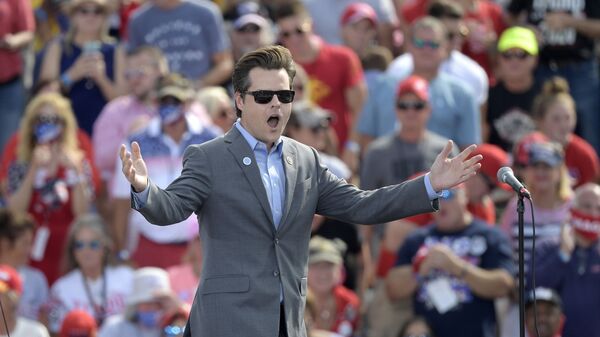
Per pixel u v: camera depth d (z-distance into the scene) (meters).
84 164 40.03
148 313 34.19
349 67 44.69
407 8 49.69
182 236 37.94
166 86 38.22
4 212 37.09
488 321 34.44
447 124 41.62
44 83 44.62
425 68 41.84
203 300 20.34
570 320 34.56
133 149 19.58
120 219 39.25
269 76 20.38
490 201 38.84
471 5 48.56
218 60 45.41
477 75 44.81
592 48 47.06
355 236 38.41
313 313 34.19
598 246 34.72
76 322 34.12
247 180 20.44
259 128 20.48
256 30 45.81
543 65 46.84
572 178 41.75
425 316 34.75
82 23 45.19
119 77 44.66
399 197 20.52
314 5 48.94
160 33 45.06
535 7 47.72
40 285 37.34
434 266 34.53
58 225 39.03
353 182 42.00
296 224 20.62
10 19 46.72
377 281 37.31
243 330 20.08
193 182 20.25
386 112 42.25
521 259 21.56
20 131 39.88
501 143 44.75
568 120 41.78
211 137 38.66
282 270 20.39
